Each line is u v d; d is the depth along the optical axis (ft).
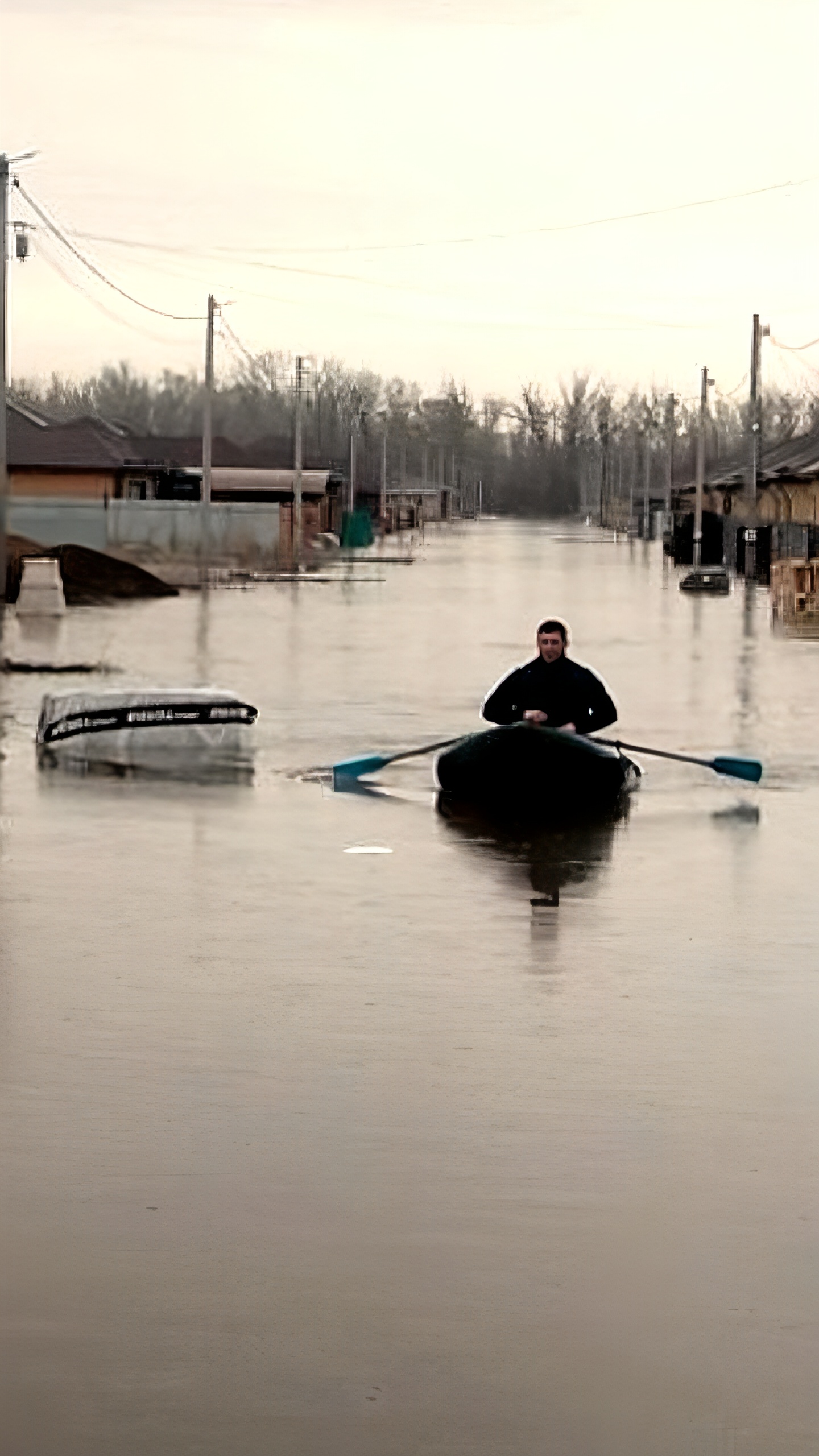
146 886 57.26
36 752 87.92
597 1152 33.19
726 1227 29.71
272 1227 29.55
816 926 52.16
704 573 263.08
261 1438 23.04
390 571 331.57
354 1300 26.91
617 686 124.36
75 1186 31.35
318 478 428.56
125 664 136.67
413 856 62.90
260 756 87.61
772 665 142.51
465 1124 34.63
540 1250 28.71
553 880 58.80
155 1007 42.86
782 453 339.77
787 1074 38.01
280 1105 35.78
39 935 50.31
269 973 46.24
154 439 456.04
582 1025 41.63
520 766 75.66
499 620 197.57
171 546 325.21
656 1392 24.22
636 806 74.69
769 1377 24.64
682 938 50.52
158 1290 27.22
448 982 45.44
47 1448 22.77
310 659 143.64
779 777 82.69
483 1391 24.22
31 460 359.66
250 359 365.20
